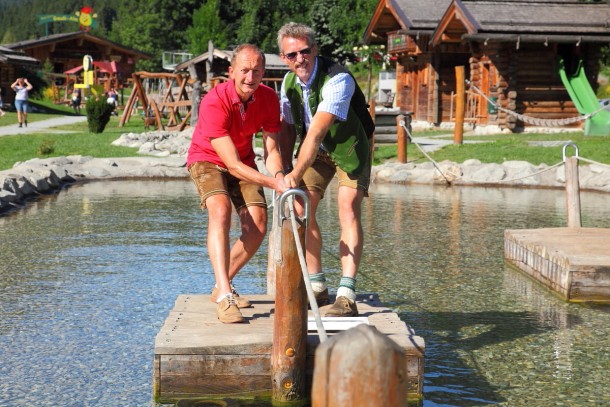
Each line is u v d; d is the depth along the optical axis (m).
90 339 6.66
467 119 31.61
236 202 5.95
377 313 5.86
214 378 5.17
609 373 5.89
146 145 24.42
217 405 5.06
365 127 5.84
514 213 14.46
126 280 8.80
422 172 20.17
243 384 5.19
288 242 4.88
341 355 1.91
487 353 6.35
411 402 5.21
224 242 5.61
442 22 31.25
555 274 8.43
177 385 5.17
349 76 5.58
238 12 89.56
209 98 5.55
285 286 4.95
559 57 29.30
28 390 5.48
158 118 33.38
